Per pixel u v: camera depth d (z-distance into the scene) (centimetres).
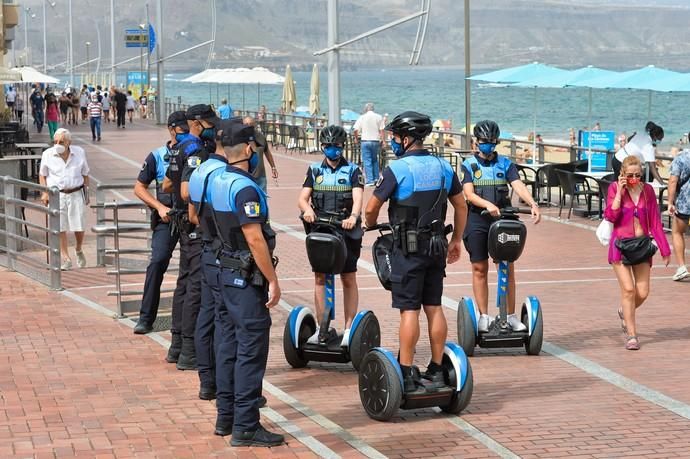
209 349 920
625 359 1098
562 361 1089
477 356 1116
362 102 14400
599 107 11912
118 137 4822
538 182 2539
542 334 1102
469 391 884
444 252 867
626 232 1148
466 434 845
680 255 1570
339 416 893
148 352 1096
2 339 1145
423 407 884
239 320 791
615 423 877
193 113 989
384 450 803
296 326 1039
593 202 2581
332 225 1034
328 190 1038
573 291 1486
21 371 1013
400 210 863
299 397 952
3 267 1623
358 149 3534
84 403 908
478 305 1130
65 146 1605
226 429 820
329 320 1042
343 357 1030
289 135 4125
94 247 1834
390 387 860
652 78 2242
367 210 870
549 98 13950
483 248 1115
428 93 17288
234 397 813
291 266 1673
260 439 797
